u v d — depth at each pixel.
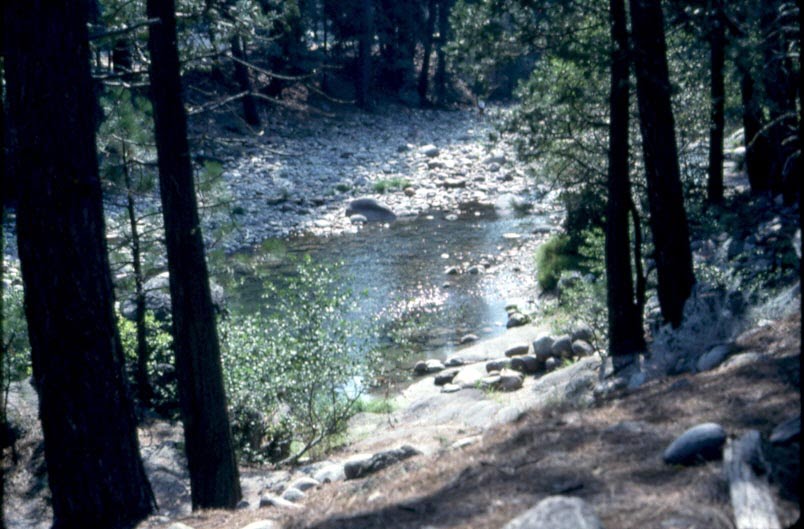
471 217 34.31
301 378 13.12
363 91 54.69
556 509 4.17
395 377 18.48
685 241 12.21
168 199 10.00
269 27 12.51
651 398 7.15
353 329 13.64
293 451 13.32
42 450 11.98
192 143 12.12
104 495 8.42
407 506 5.80
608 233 12.58
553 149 15.31
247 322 13.30
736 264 15.50
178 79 9.95
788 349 7.89
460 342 20.62
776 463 5.04
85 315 8.24
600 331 15.81
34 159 8.05
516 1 12.87
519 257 28.00
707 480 4.98
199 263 10.12
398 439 12.75
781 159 19.25
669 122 12.04
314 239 30.77
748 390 6.69
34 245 8.15
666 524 4.55
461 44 13.52
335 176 40.50
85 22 8.37
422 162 44.56
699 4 12.58
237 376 12.75
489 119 15.88
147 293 15.22
